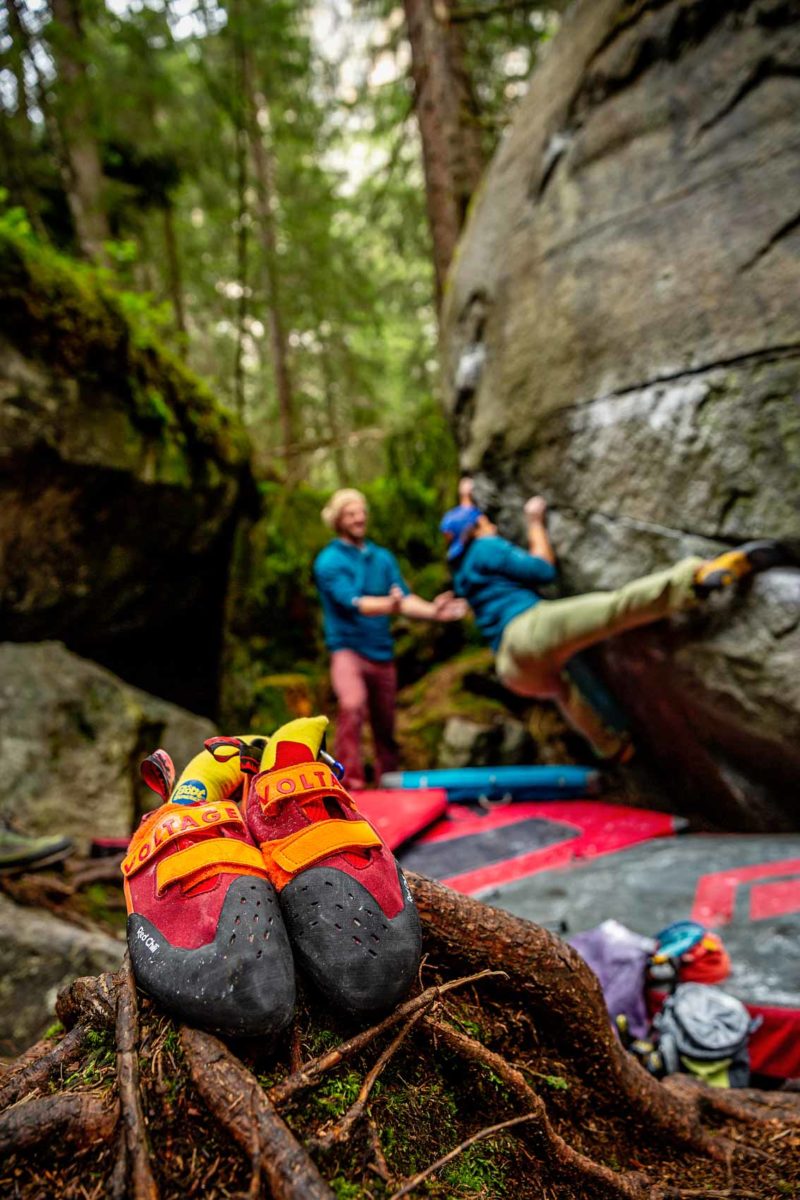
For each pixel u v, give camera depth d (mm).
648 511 4234
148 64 7594
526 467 5039
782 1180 1426
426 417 8484
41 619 4750
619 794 5273
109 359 4754
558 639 4363
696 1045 2086
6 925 2801
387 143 10938
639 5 4352
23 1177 989
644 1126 1533
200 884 1171
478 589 4941
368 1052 1196
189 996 1061
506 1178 1216
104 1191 967
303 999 1183
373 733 5180
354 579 4922
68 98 6922
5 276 4320
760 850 3717
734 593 3822
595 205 4578
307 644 7344
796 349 3592
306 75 8875
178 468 5148
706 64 4094
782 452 3652
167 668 5859
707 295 3930
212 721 6145
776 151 3777
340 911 1163
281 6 7793
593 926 3129
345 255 11477
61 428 4484
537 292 4863
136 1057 1077
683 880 3443
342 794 1339
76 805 3867
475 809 4828
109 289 5223
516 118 5816
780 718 3746
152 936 1151
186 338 9094
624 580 4453
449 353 6117
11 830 3475
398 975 1146
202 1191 960
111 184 8555
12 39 6375
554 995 1458
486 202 5840
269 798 1287
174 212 9953
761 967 2580
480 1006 1462
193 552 5531
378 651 4996
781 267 3680
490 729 5906
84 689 4289
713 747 4324
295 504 8062
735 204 3891
